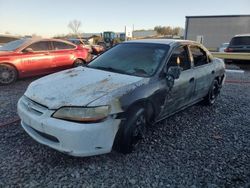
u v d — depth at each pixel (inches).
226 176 110.8
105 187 100.5
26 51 284.7
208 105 212.7
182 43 166.7
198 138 148.6
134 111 122.0
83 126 104.0
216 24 914.7
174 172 112.3
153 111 137.4
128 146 122.0
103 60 161.6
